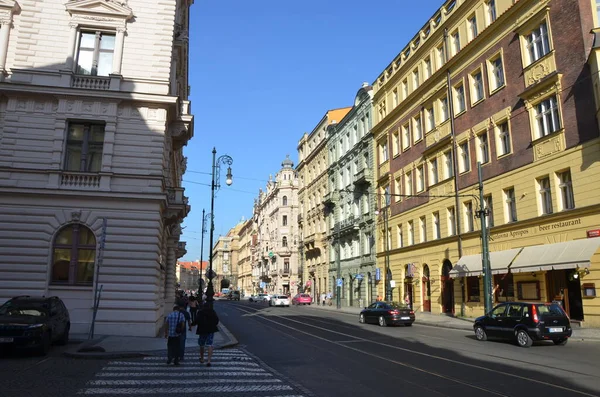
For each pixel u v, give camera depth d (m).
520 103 24.58
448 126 31.27
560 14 22.08
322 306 51.56
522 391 8.66
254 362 12.82
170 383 9.66
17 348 13.59
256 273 111.44
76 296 19.47
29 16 21.08
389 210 40.31
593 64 19.73
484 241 23.23
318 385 9.49
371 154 44.25
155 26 22.06
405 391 8.84
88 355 13.16
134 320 19.41
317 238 58.72
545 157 22.59
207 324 12.30
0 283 19.00
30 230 19.58
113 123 20.80
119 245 19.94
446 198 31.08
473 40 28.34
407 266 36.22
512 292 24.69
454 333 20.72
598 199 19.61
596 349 14.41
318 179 61.22
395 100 40.31
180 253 44.84
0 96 20.45
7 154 19.89
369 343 16.95
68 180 20.22
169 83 21.77
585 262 19.03
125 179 20.52
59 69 20.83
